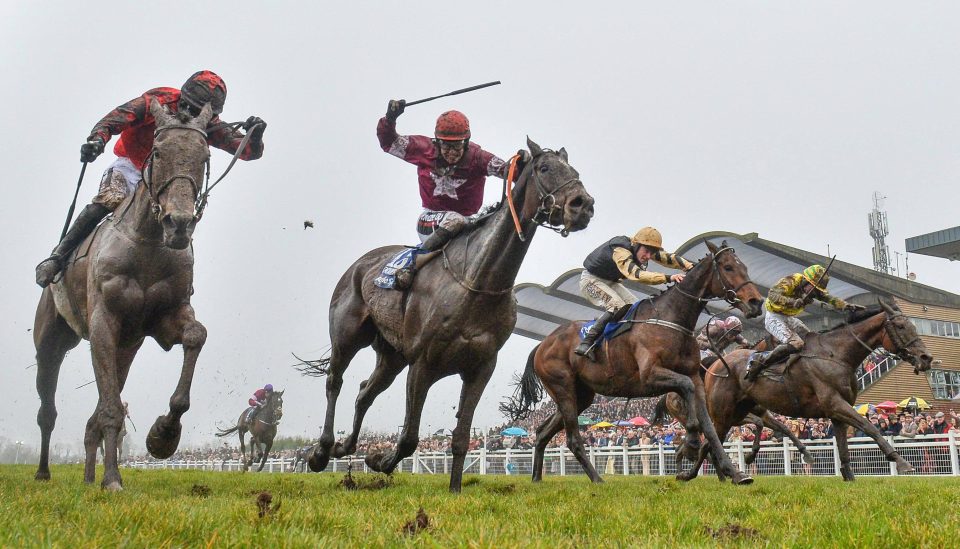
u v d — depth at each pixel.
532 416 25.66
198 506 3.64
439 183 6.08
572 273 23.39
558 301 26.17
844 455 8.56
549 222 5.20
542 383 8.89
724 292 7.18
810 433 15.63
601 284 8.07
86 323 6.05
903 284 28.67
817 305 25.58
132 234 5.41
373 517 3.55
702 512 4.14
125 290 5.39
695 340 7.43
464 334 5.43
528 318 28.66
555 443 18.80
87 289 5.64
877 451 13.20
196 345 5.51
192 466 31.84
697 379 7.40
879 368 27.42
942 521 3.46
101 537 2.48
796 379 8.74
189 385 5.40
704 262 7.34
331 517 3.35
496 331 5.52
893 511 3.97
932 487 6.32
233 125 6.11
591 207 5.04
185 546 2.57
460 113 5.96
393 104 5.86
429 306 5.54
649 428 19.06
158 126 5.23
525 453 17.66
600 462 16.48
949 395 28.09
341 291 6.85
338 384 6.87
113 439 5.16
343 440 7.02
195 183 5.16
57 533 2.52
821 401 8.51
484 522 3.27
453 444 5.60
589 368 8.27
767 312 9.05
